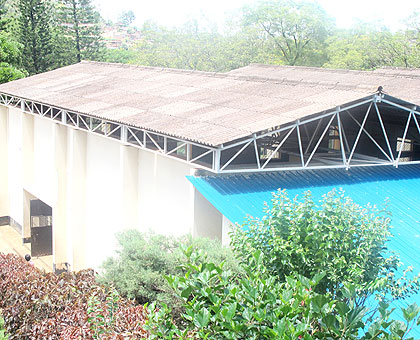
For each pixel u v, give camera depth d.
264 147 17.41
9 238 28.75
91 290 11.19
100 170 21.64
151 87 22.89
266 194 14.71
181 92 21.02
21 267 13.87
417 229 13.99
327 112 15.37
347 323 5.89
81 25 55.75
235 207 13.73
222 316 6.20
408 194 16.12
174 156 16.38
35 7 47.09
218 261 10.66
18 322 10.64
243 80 21.33
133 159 18.97
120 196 18.97
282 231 8.37
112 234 20.67
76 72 30.12
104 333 8.51
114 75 27.47
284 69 29.16
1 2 48.78
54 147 23.55
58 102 22.69
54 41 52.19
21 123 27.14
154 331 6.79
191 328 6.94
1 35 41.84
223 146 13.79
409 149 20.05
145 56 66.12
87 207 22.89
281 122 14.48
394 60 52.97
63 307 10.86
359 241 8.27
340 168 17.62
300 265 8.25
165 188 17.84
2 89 28.56
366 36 63.44
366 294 8.22
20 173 28.41
